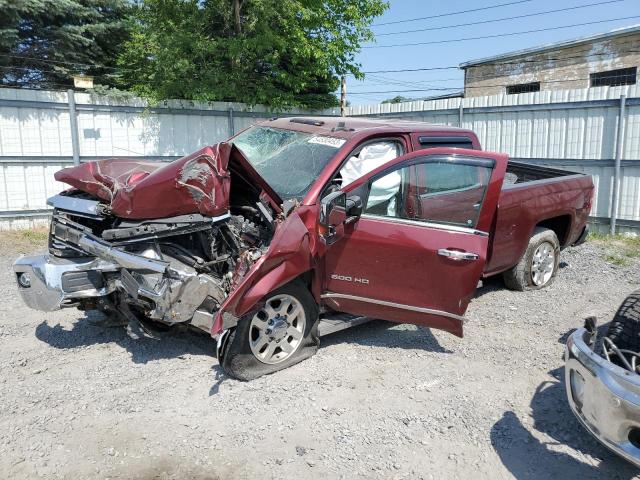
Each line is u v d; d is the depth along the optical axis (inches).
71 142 404.8
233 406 150.3
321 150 189.2
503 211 222.2
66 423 141.3
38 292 169.5
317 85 556.4
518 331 208.2
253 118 494.6
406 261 170.2
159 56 484.4
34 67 576.7
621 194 379.9
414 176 178.4
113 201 160.4
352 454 131.3
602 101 380.2
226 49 500.4
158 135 442.3
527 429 143.1
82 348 188.1
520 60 840.9
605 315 225.6
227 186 160.4
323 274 176.7
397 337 199.9
